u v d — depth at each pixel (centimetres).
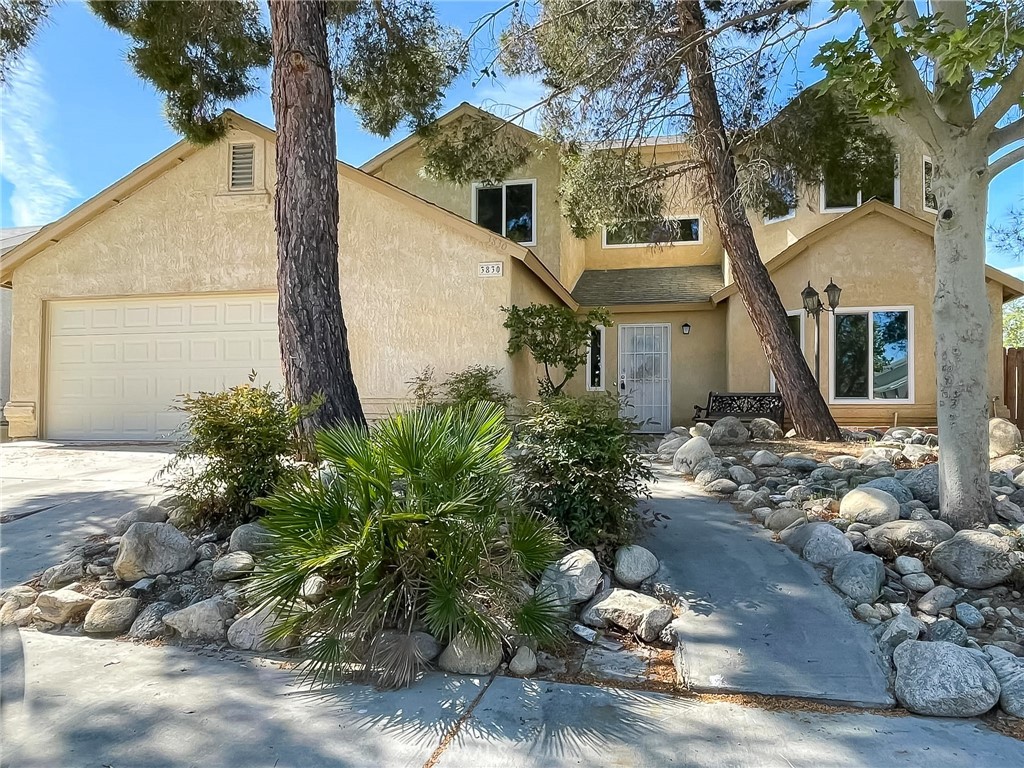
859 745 299
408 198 1082
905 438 1001
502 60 1032
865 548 491
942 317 532
